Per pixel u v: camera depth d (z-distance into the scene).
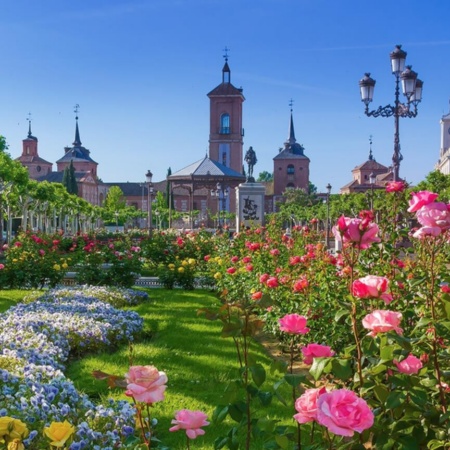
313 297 7.93
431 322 3.41
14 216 53.47
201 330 10.66
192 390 7.09
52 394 5.23
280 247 14.02
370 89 17.16
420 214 3.32
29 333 8.35
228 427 5.84
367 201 6.93
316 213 58.91
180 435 5.68
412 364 3.03
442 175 39.28
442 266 6.23
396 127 16.92
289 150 120.25
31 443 4.38
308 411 2.45
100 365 7.98
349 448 2.85
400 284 5.75
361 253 6.65
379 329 2.98
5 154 38.62
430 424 3.16
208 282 17.09
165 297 15.39
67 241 25.34
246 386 3.18
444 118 92.75
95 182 138.88
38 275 16.55
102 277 16.78
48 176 136.75
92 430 4.80
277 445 3.09
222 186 70.12
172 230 41.34
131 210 118.19
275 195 117.88
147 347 9.08
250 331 3.25
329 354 2.97
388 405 2.93
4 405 4.93
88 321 9.60
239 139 104.38
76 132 150.62
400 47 16.66
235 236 17.53
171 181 70.44
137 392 2.50
